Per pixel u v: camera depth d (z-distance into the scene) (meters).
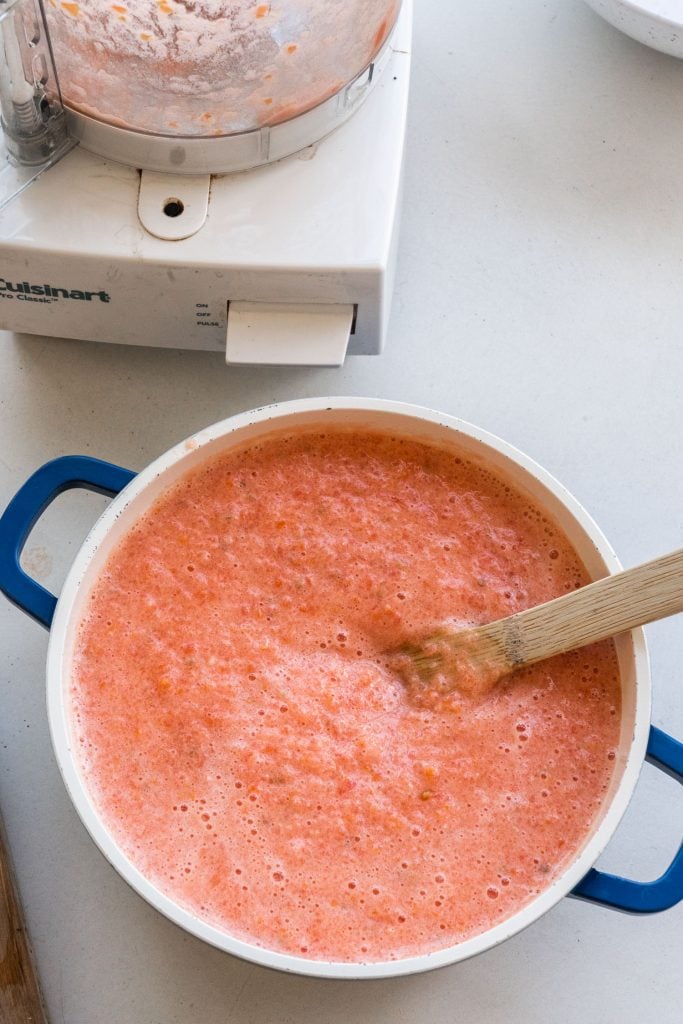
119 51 0.77
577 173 1.04
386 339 0.98
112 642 0.76
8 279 0.83
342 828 0.72
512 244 1.02
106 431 0.95
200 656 0.76
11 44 0.73
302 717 0.74
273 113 0.79
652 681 0.90
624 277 1.01
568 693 0.76
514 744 0.74
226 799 0.72
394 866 0.71
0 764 0.87
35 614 0.77
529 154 1.05
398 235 0.95
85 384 0.96
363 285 0.81
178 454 0.78
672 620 0.91
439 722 0.74
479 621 0.78
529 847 0.72
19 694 0.88
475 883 0.71
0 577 0.77
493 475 0.81
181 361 0.97
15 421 0.95
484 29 1.09
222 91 0.78
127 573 0.78
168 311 0.86
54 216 0.80
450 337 0.99
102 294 0.84
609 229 1.03
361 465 0.82
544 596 0.79
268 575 0.78
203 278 0.81
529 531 0.80
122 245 0.80
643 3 1.05
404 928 0.70
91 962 0.82
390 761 0.73
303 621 0.77
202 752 0.73
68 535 0.92
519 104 1.06
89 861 0.85
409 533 0.80
